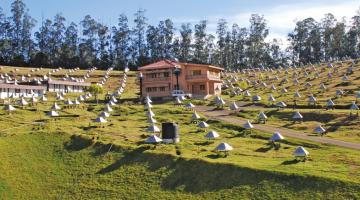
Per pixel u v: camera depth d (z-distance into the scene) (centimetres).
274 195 5200
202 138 7894
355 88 12056
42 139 8100
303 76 16062
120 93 14612
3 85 13312
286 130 8350
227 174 5816
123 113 10669
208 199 5450
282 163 6009
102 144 7550
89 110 11306
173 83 13538
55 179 6675
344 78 13638
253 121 9256
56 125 9138
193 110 10769
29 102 11750
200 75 13400
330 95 11612
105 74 19525
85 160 7131
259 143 7450
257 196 5256
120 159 6925
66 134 8212
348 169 5556
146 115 10300
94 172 6694
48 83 14988
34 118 9969
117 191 6072
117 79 18550
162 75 13675
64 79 17038
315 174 5356
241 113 10050
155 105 11919
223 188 5584
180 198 5625
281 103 10569
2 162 7281
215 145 7338
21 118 9919
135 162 6738
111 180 6384
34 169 7044
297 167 5725
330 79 14325
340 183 5094
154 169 6425
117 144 7412
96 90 13262
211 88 13838
